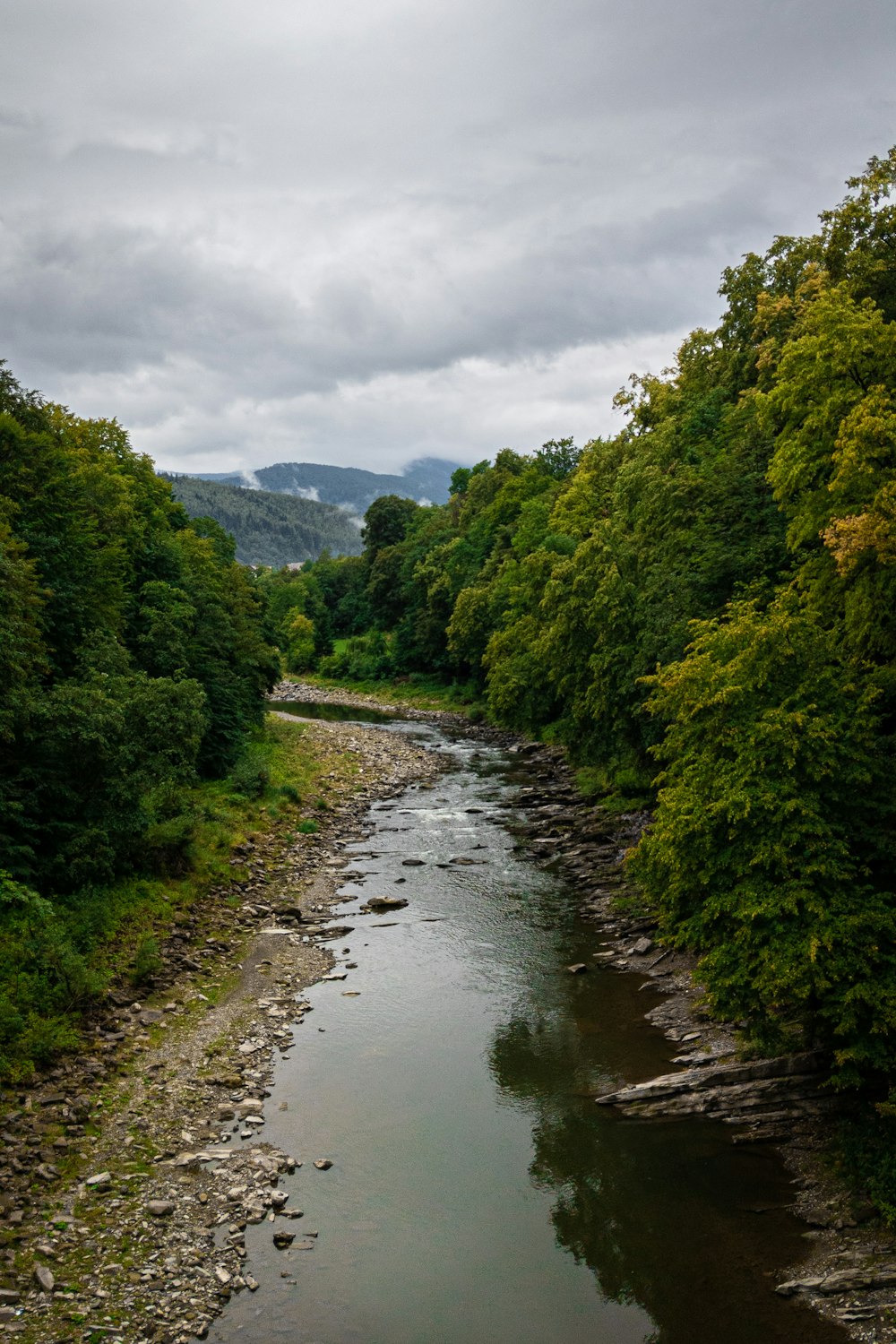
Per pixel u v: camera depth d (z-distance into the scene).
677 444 53.69
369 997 25.48
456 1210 16.23
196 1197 16.30
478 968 27.53
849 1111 18.17
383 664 119.38
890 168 37.16
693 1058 21.17
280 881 35.66
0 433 35.72
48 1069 20.11
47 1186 16.30
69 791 27.20
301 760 59.09
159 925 28.44
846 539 20.47
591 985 26.19
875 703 21.31
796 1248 15.02
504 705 66.69
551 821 44.44
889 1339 12.83
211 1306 13.69
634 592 42.03
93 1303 13.55
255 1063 21.69
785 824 17.95
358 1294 14.09
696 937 19.14
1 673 24.97
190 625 50.78
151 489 65.31
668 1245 15.27
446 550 109.19
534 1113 19.52
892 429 20.97
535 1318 13.65
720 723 19.47
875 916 16.58
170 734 31.53
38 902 22.23
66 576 36.94
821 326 25.59
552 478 99.25
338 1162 17.67
